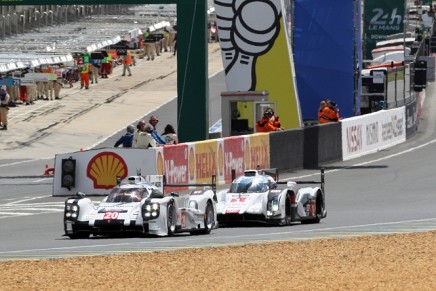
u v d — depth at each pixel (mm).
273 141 109188
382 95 145500
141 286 45531
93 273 49000
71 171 95125
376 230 66188
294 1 133125
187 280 46875
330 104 120875
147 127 97938
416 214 76812
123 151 94000
